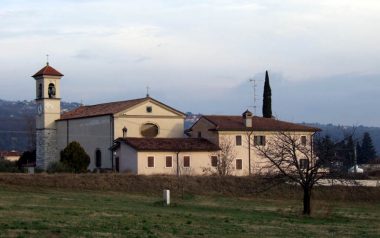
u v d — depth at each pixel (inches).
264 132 3555.6
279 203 2571.4
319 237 1248.8
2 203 1716.3
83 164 3353.8
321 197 2883.9
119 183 2854.3
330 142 2066.9
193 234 1140.5
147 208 1851.6
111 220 1298.0
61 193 2470.5
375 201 2920.8
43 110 3983.8
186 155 3363.7
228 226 1366.9
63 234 1018.7
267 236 1202.0
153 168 3275.1
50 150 3981.3
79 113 3964.1
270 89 4466.0
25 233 999.6
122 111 3491.6
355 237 1291.8
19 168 3617.1
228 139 3484.3
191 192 2866.6
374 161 4640.8
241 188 2972.4
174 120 3663.9
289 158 2330.2
